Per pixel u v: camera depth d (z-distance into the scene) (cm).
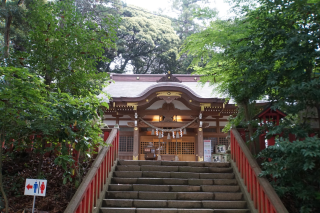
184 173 600
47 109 397
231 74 614
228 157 704
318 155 367
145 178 575
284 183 449
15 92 355
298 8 456
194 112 1362
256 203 471
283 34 463
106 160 548
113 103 1289
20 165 580
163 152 1413
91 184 445
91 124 505
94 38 544
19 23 849
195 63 703
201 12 624
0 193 471
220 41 594
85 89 552
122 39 2969
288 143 396
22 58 480
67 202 473
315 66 475
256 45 498
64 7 554
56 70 540
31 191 357
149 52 3181
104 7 2283
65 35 514
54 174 561
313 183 449
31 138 533
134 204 500
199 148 1324
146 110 1364
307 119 538
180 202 503
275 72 469
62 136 441
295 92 429
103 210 477
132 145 1416
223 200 523
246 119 651
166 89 1266
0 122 380
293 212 463
